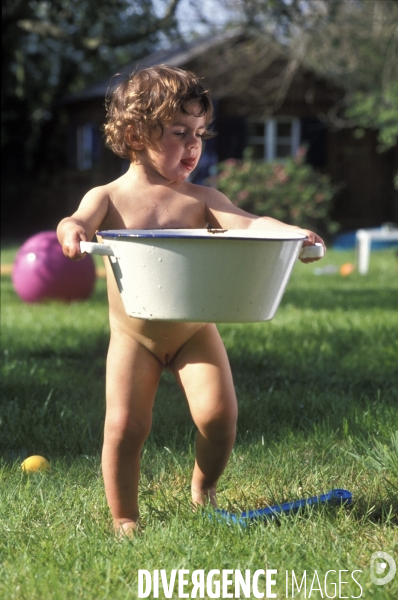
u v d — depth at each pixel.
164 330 2.81
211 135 3.00
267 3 14.20
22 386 4.93
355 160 22.45
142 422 2.86
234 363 5.76
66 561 2.51
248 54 20.19
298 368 5.60
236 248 2.35
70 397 4.75
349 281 12.33
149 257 2.39
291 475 3.39
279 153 22.48
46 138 27.16
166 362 2.93
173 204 2.90
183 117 2.78
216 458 2.96
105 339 6.71
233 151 21.88
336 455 3.64
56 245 9.74
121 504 2.88
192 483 3.10
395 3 16.09
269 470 3.45
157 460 3.56
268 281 2.44
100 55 27.48
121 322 2.86
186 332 2.84
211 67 21.36
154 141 2.80
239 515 2.84
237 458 3.61
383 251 18.19
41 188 25.03
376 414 4.23
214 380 2.87
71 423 4.17
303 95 21.95
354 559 2.55
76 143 26.33
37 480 3.29
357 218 22.58
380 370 5.49
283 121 22.41
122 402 2.84
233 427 2.92
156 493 3.23
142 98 2.78
